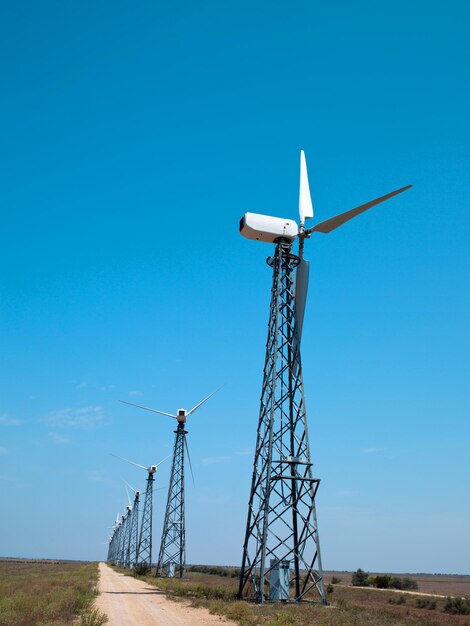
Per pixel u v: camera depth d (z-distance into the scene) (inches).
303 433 1738.4
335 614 1327.5
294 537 1732.3
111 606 1470.2
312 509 1669.5
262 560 1603.1
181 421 3718.0
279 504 1663.4
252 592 1867.6
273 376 1749.5
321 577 1617.9
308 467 1702.8
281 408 1787.6
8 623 973.8
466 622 1803.6
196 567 7194.9
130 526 5999.0
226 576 5128.0
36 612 1118.4
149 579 3166.8
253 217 1888.5
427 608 2632.9
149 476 4970.5
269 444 1686.8
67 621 1027.3
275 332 1808.6
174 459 3715.6
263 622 1149.1
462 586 5821.9
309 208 1980.8
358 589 3811.5
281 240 1910.7
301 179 2018.9
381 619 1363.2
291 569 1859.0
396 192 1678.2
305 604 1577.3
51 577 3011.8
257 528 1670.8
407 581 4507.9
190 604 1601.9
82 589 1891.0
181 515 3656.5
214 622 1156.5
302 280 1873.8
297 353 1822.1
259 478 1713.8
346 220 1815.9
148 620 1163.3
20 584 2180.1
